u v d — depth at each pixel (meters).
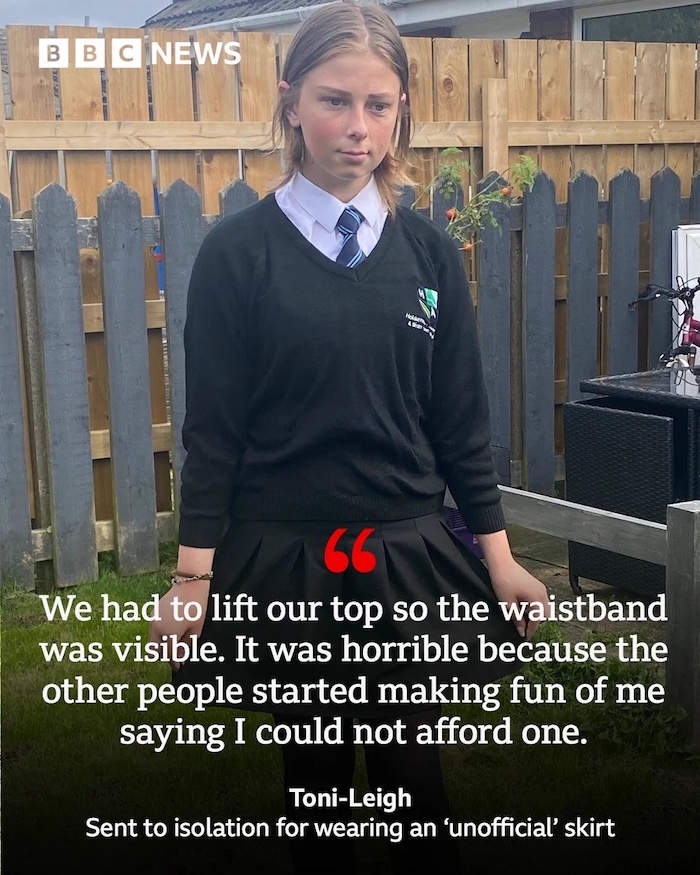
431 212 5.71
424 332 1.91
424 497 1.96
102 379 5.14
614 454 4.54
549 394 6.08
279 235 1.87
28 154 4.99
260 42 5.38
